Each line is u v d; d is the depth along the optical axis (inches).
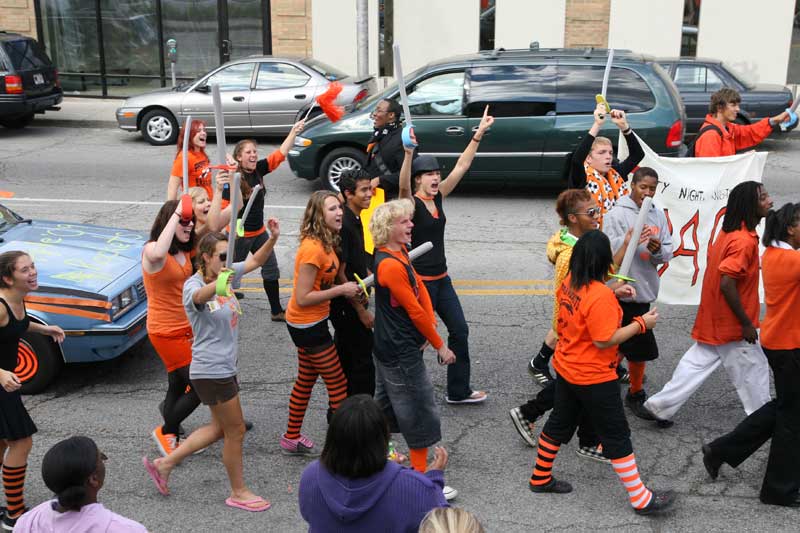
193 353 186.1
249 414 239.6
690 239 272.4
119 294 247.8
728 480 203.6
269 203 475.8
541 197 492.1
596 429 187.2
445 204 477.1
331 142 486.9
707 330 213.2
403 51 792.3
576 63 457.4
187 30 818.2
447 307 235.5
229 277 174.7
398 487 123.2
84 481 129.8
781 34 743.1
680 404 220.1
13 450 182.9
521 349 281.0
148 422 235.1
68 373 268.7
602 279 181.9
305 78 623.2
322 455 125.3
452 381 239.8
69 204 466.3
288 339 294.5
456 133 463.8
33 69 660.7
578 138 454.9
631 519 187.5
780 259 182.5
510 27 770.2
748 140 299.3
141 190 500.7
